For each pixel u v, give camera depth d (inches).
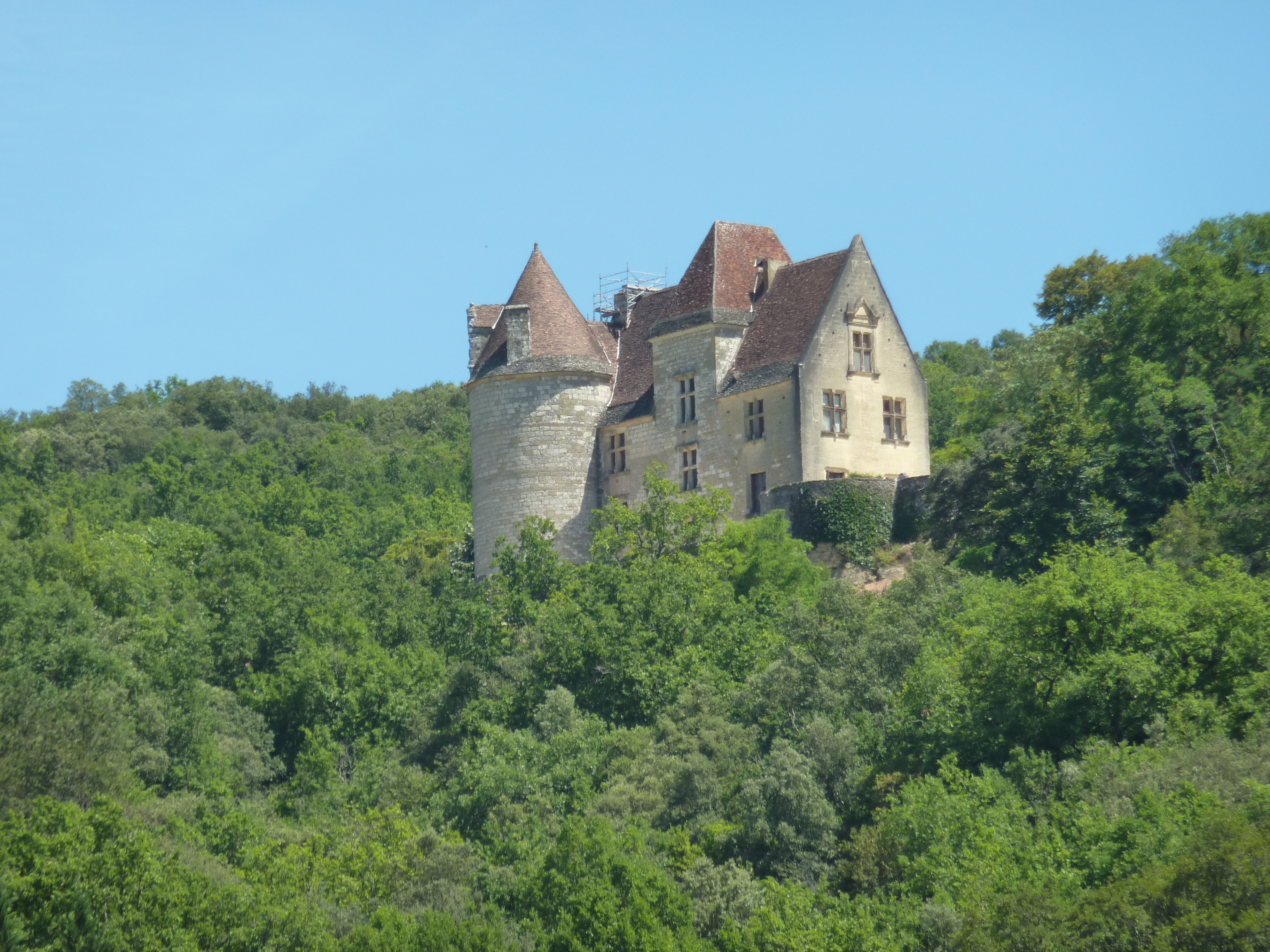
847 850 2394.2
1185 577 2829.7
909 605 3093.0
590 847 2306.8
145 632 3393.2
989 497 3622.0
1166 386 3496.6
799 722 2748.5
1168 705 2380.7
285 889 2300.7
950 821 2249.0
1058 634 2524.6
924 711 2637.8
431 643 3757.4
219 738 3164.4
